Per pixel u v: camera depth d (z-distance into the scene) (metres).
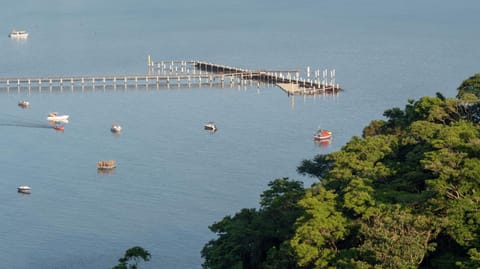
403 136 169.12
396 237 127.12
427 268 131.25
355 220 140.00
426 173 147.00
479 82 181.75
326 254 135.00
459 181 135.25
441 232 134.75
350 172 158.38
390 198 141.62
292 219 153.25
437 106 174.12
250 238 154.12
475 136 150.12
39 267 194.62
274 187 162.88
